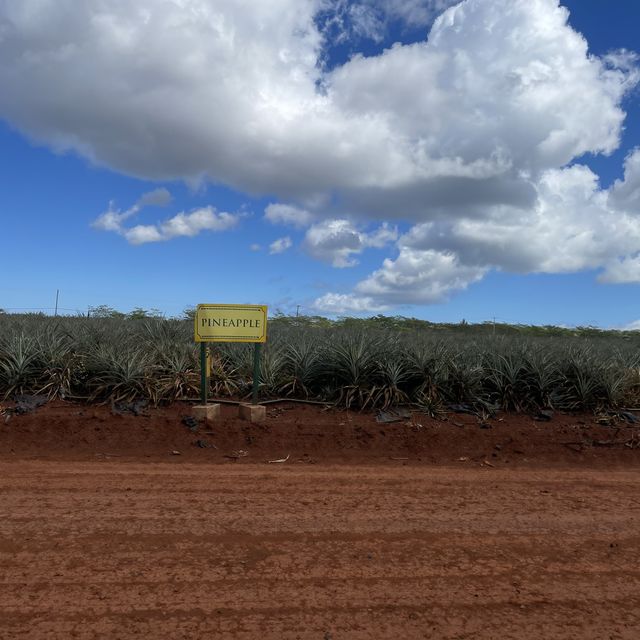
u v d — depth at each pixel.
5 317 18.41
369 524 5.66
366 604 4.16
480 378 11.08
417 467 8.23
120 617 3.88
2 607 3.96
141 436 8.90
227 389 10.80
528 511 6.21
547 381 10.82
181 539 5.15
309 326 21.11
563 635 3.86
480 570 4.73
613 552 5.16
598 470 8.42
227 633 3.75
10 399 10.05
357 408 10.38
